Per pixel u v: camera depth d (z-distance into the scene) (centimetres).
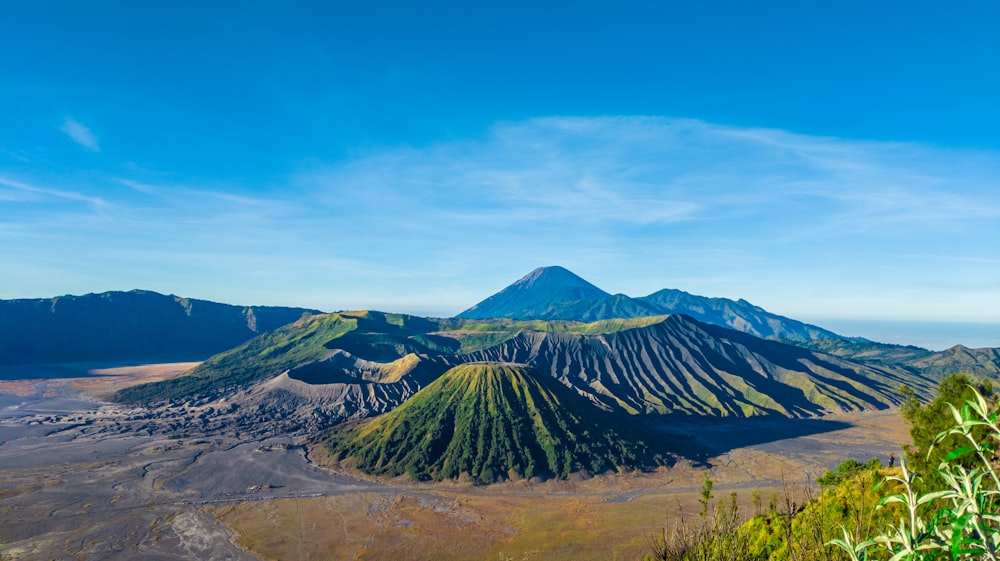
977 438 2491
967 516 738
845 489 3316
